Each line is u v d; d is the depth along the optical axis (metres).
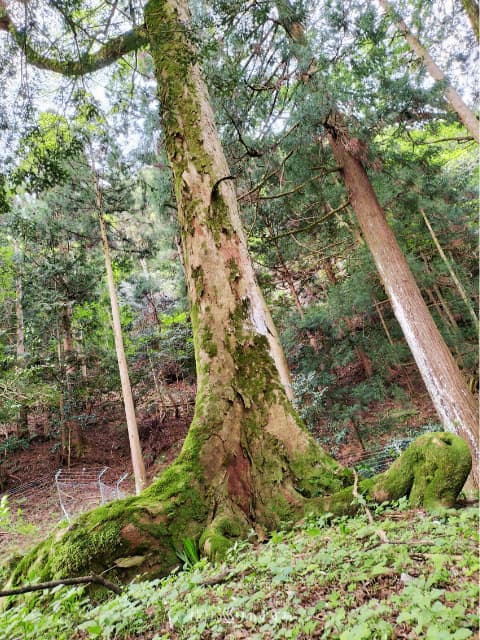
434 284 12.77
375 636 1.45
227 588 2.16
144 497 3.15
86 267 13.59
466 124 8.55
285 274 12.03
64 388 12.78
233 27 6.62
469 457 2.86
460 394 6.98
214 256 4.39
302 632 1.64
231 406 3.75
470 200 12.41
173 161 4.98
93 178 11.73
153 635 1.89
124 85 6.91
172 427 15.26
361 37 6.78
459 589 1.69
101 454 13.92
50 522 8.70
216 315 4.18
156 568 2.81
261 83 7.82
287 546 2.54
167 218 10.77
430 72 9.16
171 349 15.01
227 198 4.70
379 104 7.24
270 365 3.97
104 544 2.79
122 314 16.25
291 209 10.45
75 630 1.92
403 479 3.05
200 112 5.06
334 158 9.12
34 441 14.38
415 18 8.65
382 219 8.09
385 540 2.23
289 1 6.66
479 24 8.45
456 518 2.43
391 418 10.44
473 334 12.36
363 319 11.19
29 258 12.95
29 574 2.80
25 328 13.43
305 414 8.91
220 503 3.26
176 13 5.30
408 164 9.35
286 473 3.45
